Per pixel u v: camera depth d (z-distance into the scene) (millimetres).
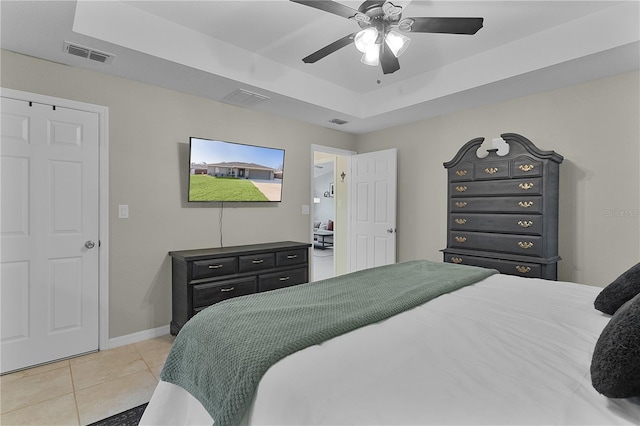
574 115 3012
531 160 2852
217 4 2357
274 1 2320
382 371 953
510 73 2836
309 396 860
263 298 1666
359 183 4812
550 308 1511
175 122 3195
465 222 3283
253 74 3078
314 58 2227
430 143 4105
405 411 781
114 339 2846
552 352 1067
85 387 2197
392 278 2072
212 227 3473
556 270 2889
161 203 3119
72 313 2641
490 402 802
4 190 2367
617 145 2791
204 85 3066
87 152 2705
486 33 2691
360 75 3559
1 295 2359
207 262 2984
